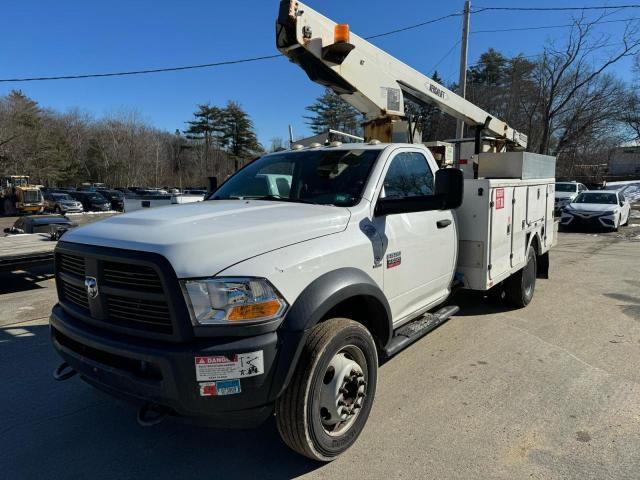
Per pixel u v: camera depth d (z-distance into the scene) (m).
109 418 3.61
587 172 50.41
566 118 36.59
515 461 2.97
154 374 2.53
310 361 2.68
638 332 5.48
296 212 3.21
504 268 5.58
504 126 8.24
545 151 35.53
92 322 2.80
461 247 5.11
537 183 6.68
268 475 2.88
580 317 6.09
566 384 4.08
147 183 87.94
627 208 19.34
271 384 2.54
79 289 2.99
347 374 2.94
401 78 5.76
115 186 85.50
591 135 38.84
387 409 3.64
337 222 3.20
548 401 3.76
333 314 3.27
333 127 70.00
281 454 3.10
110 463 3.03
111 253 2.64
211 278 2.45
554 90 34.31
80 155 87.81
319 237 3.00
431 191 4.38
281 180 4.05
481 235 4.97
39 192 39.50
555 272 9.30
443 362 4.59
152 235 2.66
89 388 4.12
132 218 3.10
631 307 6.59
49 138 72.12
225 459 3.06
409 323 4.22
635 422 3.43
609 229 17.58
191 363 2.40
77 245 2.90
